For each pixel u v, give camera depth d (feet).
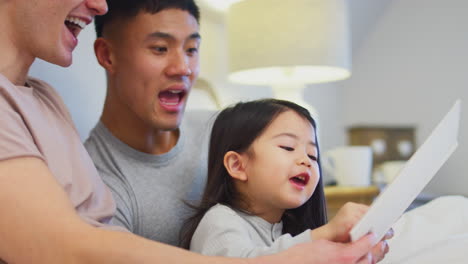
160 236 3.27
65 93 3.96
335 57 5.47
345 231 2.19
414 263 2.50
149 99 3.15
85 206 2.32
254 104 3.11
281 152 2.80
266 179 2.80
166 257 1.65
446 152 2.17
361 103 9.85
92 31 4.29
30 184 1.72
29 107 2.23
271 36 5.26
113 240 1.62
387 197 1.87
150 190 3.27
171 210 3.31
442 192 8.86
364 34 9.80
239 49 5.49
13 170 1.75
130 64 3.12
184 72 3.12
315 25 5.32
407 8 9.36
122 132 3.36
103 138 3.36
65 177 2.20
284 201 2.76
